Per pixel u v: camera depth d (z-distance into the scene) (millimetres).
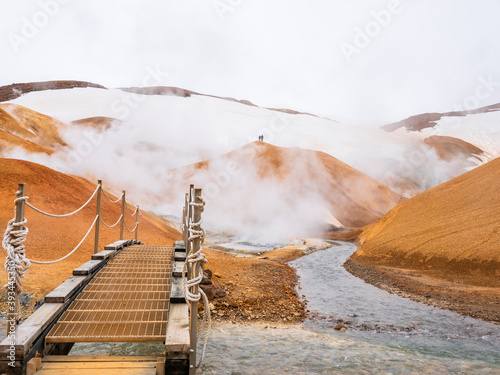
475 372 6355
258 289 12508
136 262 8391
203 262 4195
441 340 8414
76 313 5086
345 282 16656
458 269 17047
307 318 10242
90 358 4203
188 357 3832
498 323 9883
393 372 6238
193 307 3934
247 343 7578
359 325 9633
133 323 4820
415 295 13672
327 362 6625
